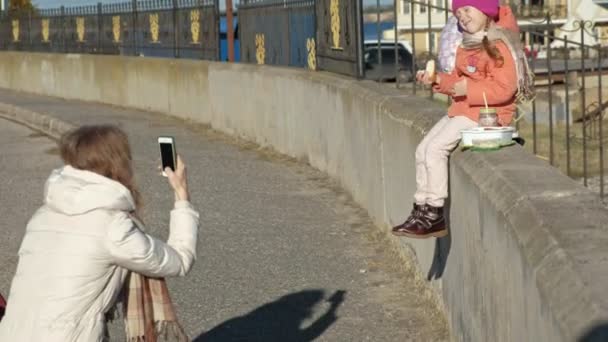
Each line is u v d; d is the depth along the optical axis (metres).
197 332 6.82
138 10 21.03
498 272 4.39
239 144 15.00
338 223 9.70
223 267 8.37
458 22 5.70
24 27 27.31
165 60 18.95
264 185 11.70
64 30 24.91
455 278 5.89
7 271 8.52
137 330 4.35
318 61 12.67
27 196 11.77
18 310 4.06
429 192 5.79
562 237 3.50
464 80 5.52
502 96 5.43
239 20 16.36
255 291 7.70
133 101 20.69
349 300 7.36
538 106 13.22
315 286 7.75
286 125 13.40
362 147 9.87
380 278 7.85
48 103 22.20
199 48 18.22
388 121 8.45
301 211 10.30
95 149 4.09
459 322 5.79
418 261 7.44
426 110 7.64
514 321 4.02
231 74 15.70
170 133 16.55
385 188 8.78
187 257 4.32
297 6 13.47
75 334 4.01
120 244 4.03
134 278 4.33
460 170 5.39
